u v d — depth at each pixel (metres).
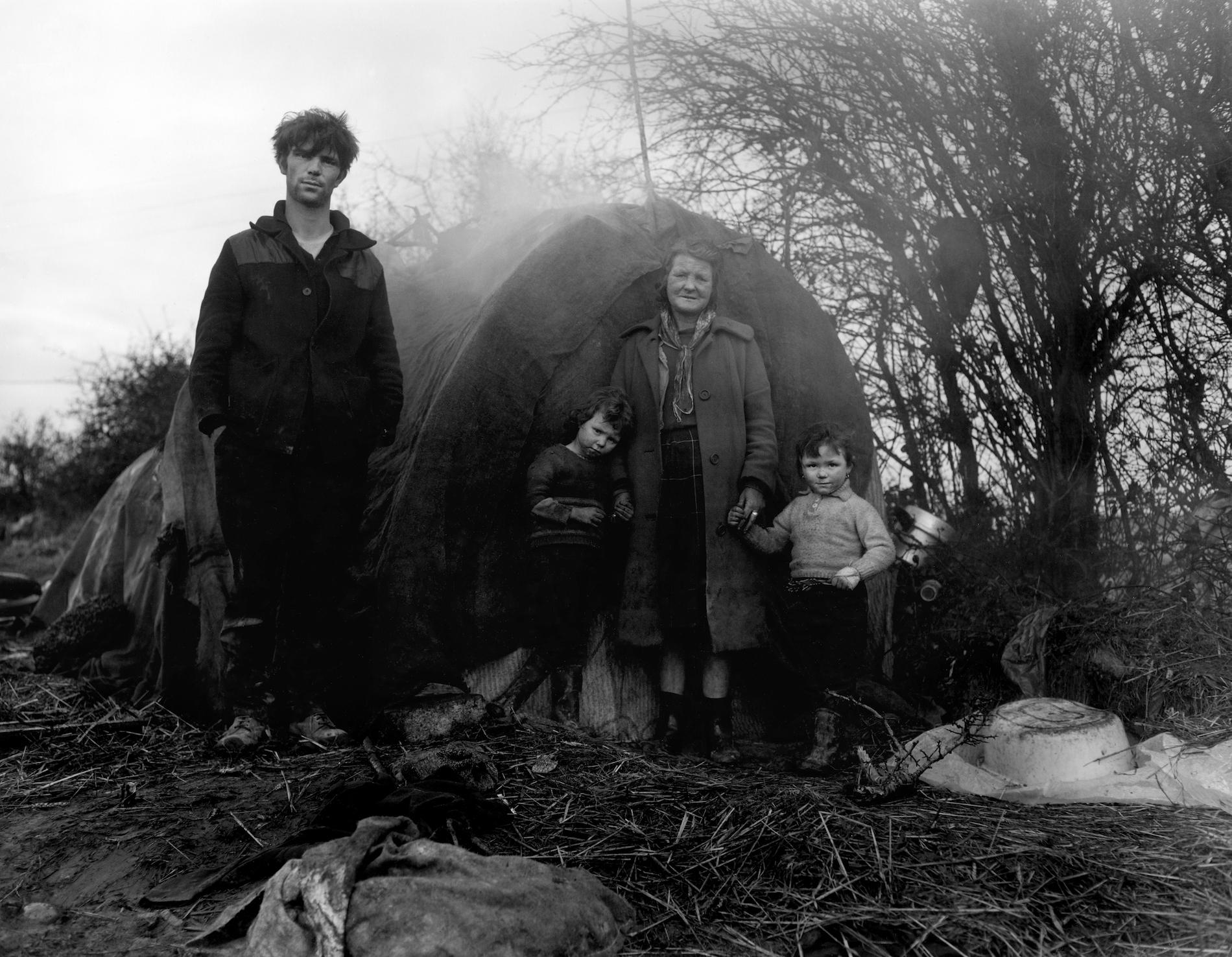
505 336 4.45
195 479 4.99
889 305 5.82
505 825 3.21
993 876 2.79
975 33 4.99
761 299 4.82
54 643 5.67
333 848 2.60
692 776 3.65
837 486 4.22
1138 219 4.93
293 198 4.30
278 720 4.22
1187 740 3.60
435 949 2.34
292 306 4.15
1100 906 2.64
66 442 18.62
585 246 4.68
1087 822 3.10
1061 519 5.26
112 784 3.87
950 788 3.43
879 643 4.77
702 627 4.14
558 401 4.49
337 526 4.23
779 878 2.86
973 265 5.47
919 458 5.90
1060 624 4.39
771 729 4.36
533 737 3.99
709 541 4.17
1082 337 5.23
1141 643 4.20
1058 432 5.29
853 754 3.84
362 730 4.18
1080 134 4.93
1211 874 2.76
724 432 4.26
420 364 5.23
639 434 4.31
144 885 3.08
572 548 4.19
